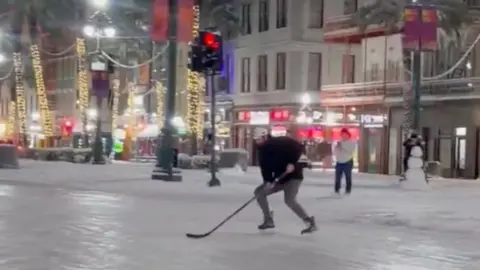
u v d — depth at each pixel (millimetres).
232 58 56750
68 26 62344
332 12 50156
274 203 19422
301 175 13703
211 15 52188
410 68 40656
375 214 17234
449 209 18703
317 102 50062
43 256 10477
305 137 49688
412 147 27062
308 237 13125
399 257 11156
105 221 14820
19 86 63938
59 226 13875
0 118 84562
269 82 52469
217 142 57125
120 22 60531
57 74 77250
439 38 41781
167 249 11344
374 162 45750
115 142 65812
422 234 14047
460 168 39781
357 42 48938
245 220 15438
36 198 19953
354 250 11742
